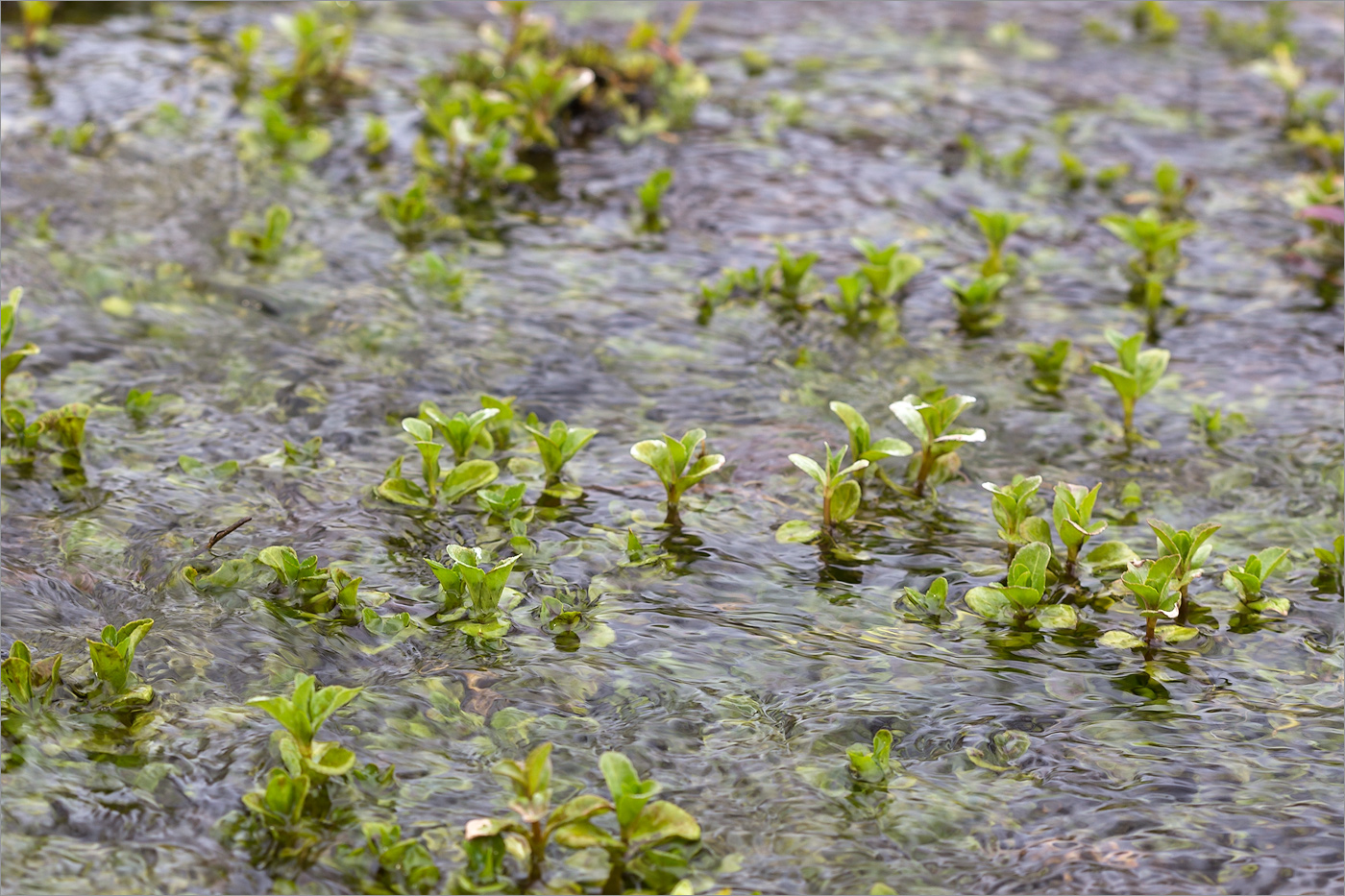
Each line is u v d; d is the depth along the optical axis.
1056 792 2.28
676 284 2.68
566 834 2.24
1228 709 2.32
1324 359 2.63
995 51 3.81
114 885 2.22
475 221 2.75
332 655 2.33
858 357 2.60
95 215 2.70
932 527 2.44
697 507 2.44
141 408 2.49
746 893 2.24
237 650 2.33
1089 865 2.25
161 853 2.24
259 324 2.59
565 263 2.70
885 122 3.19
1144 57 3.80
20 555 2.37
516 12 3.13
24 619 2.33
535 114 2.85
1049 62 3.73
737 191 2.83
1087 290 2.71
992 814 2.27
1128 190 2.87
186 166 2.78
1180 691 2.33
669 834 2.24
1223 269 2.75
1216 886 2.24
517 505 2.42
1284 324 2.67
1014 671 2.34
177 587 2.36
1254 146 3.13
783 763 2.29
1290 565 2.42
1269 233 2.80
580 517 2.43
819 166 2.90
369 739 2.29
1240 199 2.86
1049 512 2.46
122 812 2.25
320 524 2.41
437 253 2.70
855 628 2.37
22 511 2.41
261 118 2.84
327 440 2.48
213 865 2.23
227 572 2.37
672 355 2.59
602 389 2.55
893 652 2.35
